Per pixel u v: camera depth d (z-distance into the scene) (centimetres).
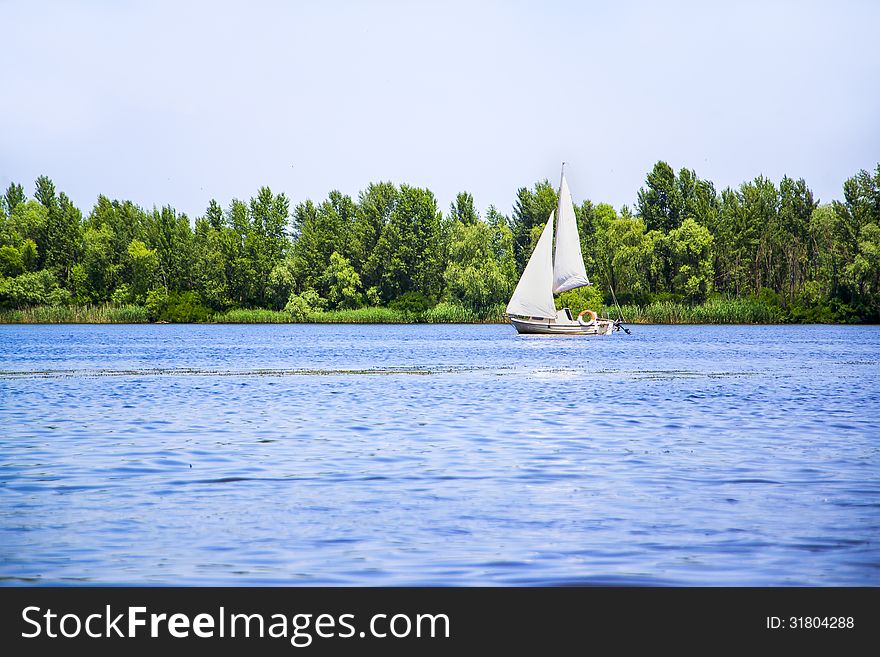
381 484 3431
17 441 4562
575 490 3316
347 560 2477
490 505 3070
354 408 6141
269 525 2806
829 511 2970
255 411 5950
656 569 2397
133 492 3291
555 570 2395
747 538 2652
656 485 3406
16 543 2623
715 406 6238
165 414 5772
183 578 2356
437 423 5319
